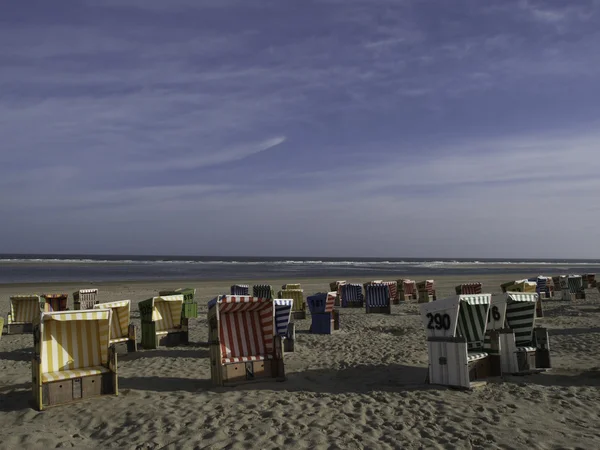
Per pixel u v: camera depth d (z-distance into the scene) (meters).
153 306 11.94
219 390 7.68
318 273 63.09
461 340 7.45
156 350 11.62
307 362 10.16
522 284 18.31
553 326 14.72
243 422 6.07
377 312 20.00
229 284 37.28
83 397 7.07
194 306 16.25
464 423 5.96
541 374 8.52
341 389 7.81
